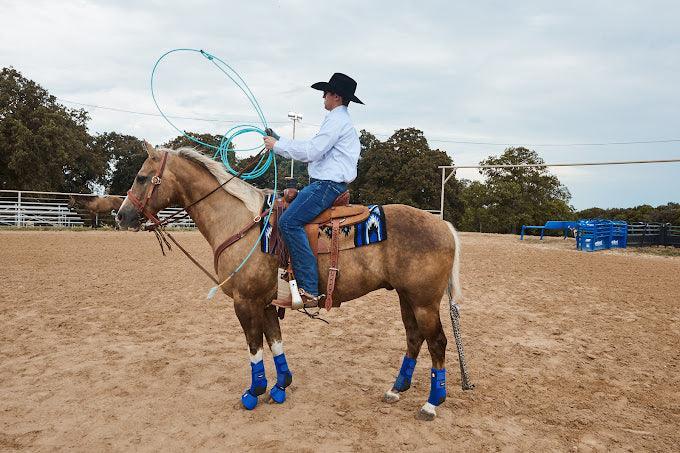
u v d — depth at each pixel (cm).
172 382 449
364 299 866
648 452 341
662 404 426
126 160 4031
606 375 498
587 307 820
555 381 479
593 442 353
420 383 468
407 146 3722
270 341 421
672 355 568
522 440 354
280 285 383
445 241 384
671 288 1024
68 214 2448
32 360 502
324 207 379
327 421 377
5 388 426
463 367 419
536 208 5159
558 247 2158
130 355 524
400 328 671
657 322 723
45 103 3134
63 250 1414
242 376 471
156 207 409
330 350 568
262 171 420
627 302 867
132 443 335
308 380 468
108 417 373
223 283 397
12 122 2839
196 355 532
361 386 456
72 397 409
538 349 584
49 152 3000
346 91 389
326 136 376
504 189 4941
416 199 3756
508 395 440
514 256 1639
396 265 380
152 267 1152
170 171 407
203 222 418
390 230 381
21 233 1925
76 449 325
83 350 538
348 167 386
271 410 395
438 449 337
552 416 396
